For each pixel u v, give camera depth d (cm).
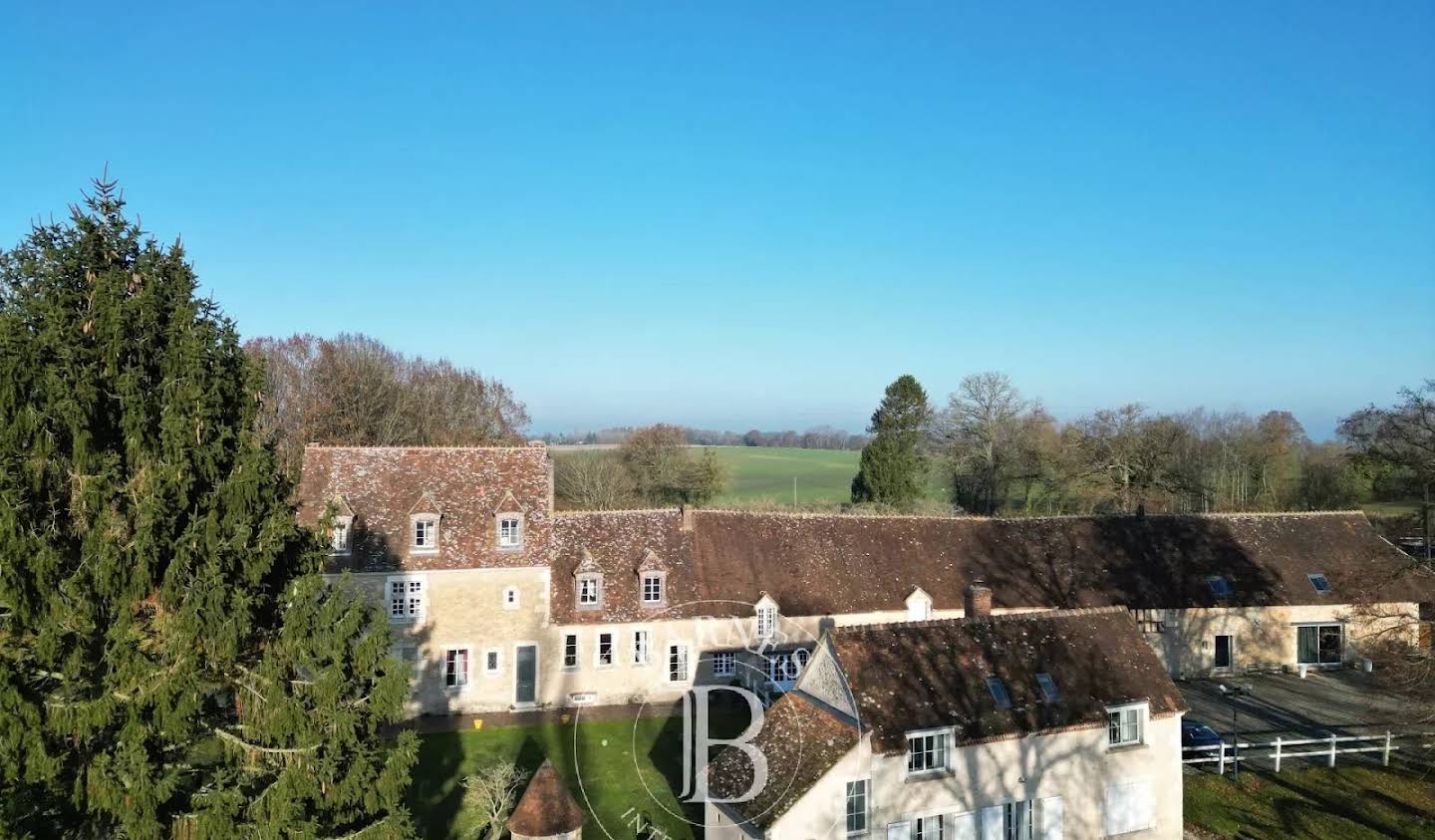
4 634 1800
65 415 1800
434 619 4188
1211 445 8881
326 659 2122
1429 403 3656
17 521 1709
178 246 2070
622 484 8869
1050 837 2861
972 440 8575
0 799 1692
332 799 2088
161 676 1862
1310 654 4931
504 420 9262
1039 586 4869
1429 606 4941
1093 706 2945
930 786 2722
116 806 1791
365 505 4312
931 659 2955
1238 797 3275
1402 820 3053
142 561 1858
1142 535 5175
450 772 3438
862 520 5041
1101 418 7969
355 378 7912
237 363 2141
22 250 1886
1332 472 7681
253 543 2061
